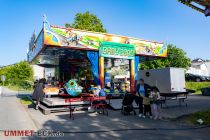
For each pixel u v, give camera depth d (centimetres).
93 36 1725
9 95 2861
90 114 1291
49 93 1755
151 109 1230
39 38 1666
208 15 977
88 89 1919
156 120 1085
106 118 1155
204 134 802
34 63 2495
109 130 874
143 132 836
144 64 4362
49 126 963
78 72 2611
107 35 1797
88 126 956
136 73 1950
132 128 907
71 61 2338
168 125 962
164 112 1282
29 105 1734
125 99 1249
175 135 789
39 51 1677
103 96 1354
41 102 1683
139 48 1972
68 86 1647
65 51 1844
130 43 1916
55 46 1541
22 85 4912
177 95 1698
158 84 2075
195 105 1579
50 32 1518
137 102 1215
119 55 1842
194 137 761
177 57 4400
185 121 1035
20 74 5997
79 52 1916
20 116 1227
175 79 1984
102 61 1752
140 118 1145
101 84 1739
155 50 2069
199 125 949
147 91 1163
